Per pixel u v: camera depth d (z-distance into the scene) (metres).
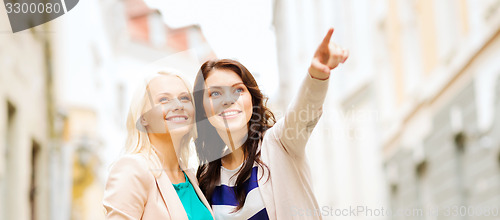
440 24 14.04
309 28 20.77
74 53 14.91
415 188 15.74
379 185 17.17
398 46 17.27
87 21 14.89
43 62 13.68
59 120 14.09
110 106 15.21
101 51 15.45
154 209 3.40
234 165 3.88
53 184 13.71
